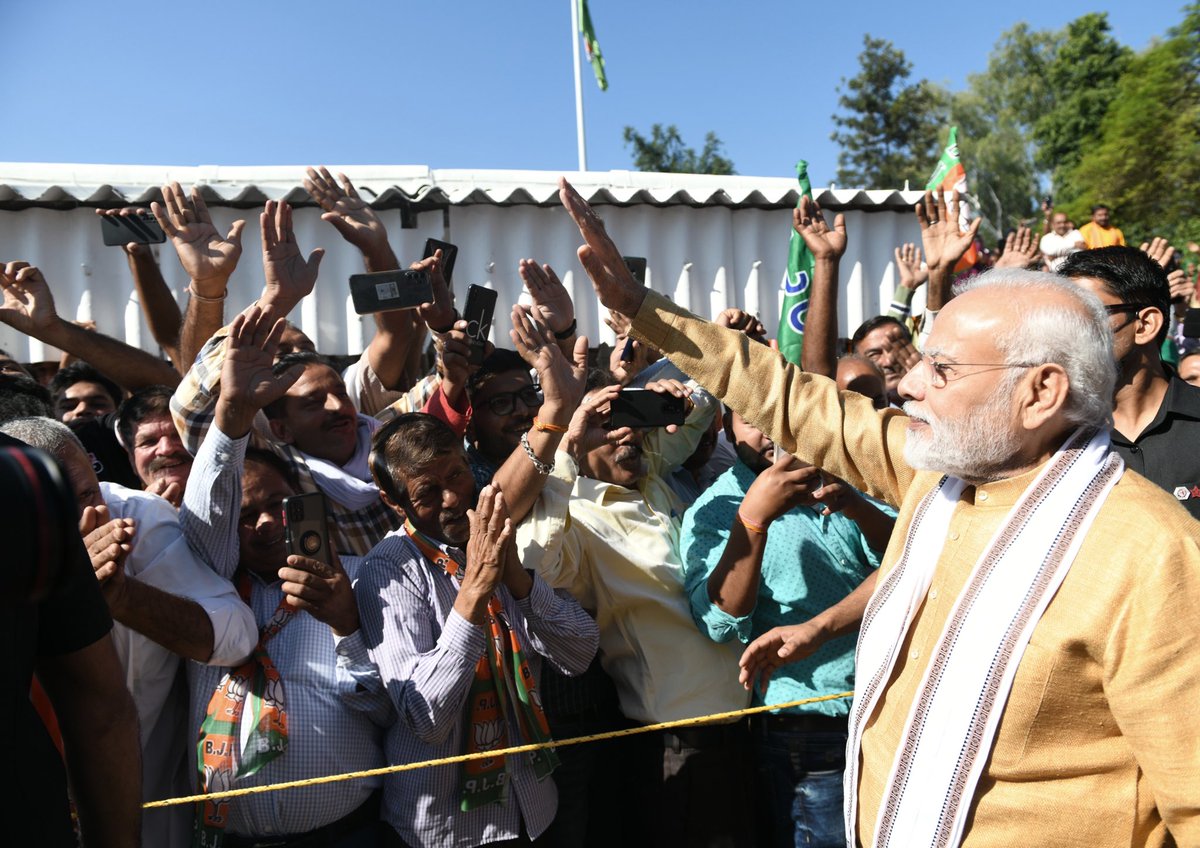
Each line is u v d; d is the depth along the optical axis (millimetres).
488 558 2338
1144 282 2566
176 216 3357
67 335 3738
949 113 42281
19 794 1334
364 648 2465
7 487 772
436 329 3373
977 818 1602
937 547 1787
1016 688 1568
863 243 6176
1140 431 2615
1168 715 1459
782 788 2967
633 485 3328
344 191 3688
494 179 5625
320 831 2439
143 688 2471
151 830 2529
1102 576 1537
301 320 5348
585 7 10016
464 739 2498
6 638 1330
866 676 1835
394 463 2578
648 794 3000
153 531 2500
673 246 5812
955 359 1691
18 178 5219
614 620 3018
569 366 2723
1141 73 16188
